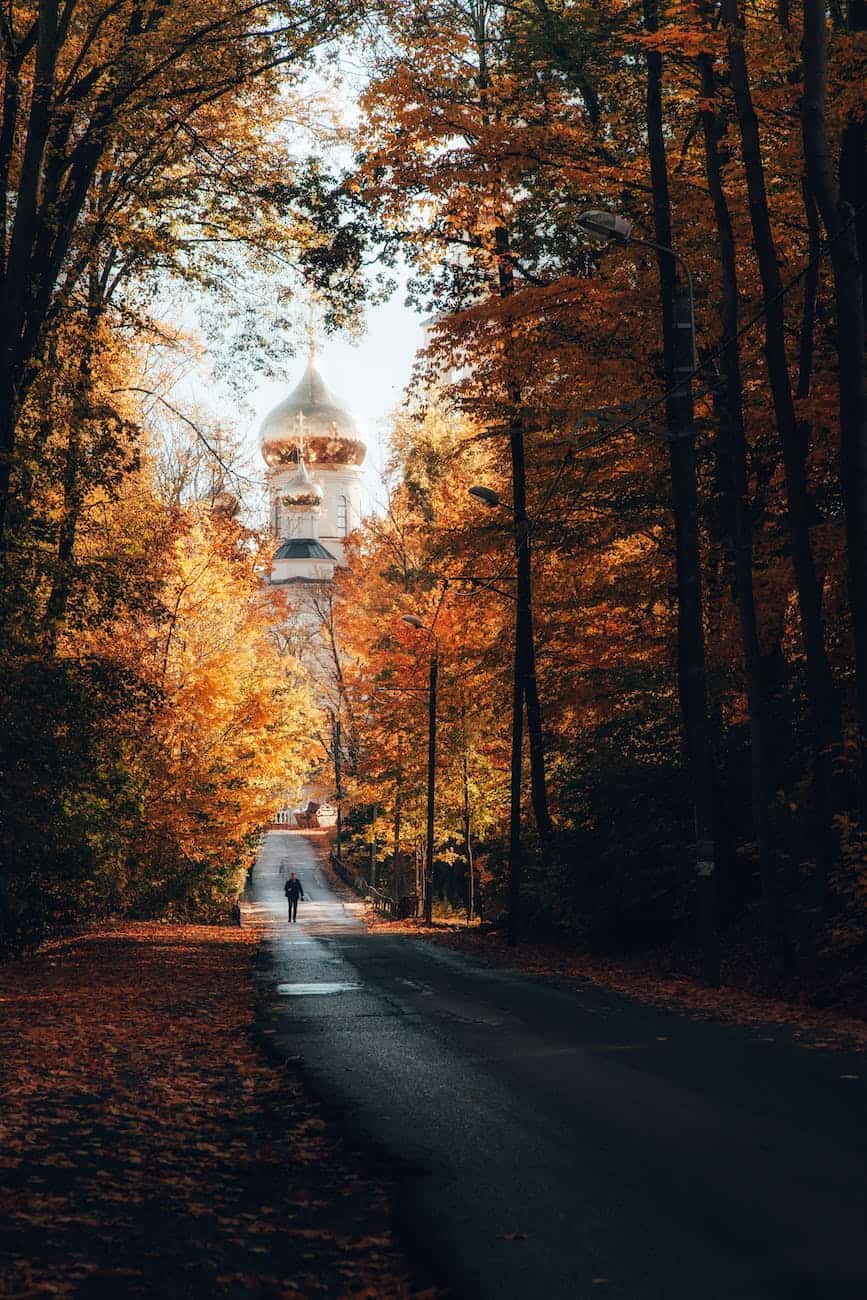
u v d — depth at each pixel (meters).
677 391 19.17
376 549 61.06
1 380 20.23
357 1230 6.25
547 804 32.22
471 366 24.59
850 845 15.75
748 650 19.03
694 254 21.52
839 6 20.56
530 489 27.42
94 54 21.08
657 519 24.05
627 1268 5.51
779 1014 14.91
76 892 30.64
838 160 19.66
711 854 18.70
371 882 74.19
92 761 24.73
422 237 23.56
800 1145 7.63
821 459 19.73
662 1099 9.27
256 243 23.73
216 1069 11.30
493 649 33.12
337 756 80.25
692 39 18.11
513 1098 9.52
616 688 26.77
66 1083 10.30
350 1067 11.23
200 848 40.19
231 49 20.77
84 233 22.95
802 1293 5.09
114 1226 6.23
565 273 24.89
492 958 25.05
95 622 24.00
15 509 22.81
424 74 21.64
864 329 17.20
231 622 42.16
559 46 21.58
